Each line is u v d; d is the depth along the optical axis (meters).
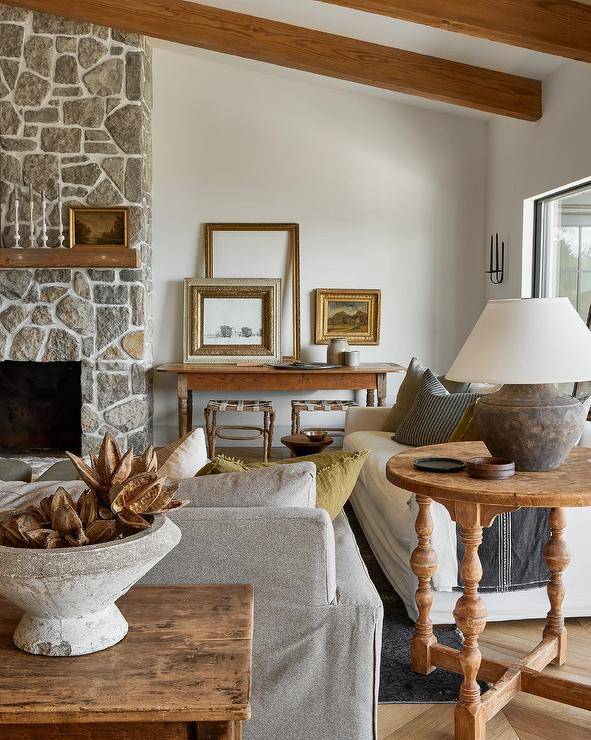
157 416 6.17
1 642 1.23
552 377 1.87
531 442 1.99
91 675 1.12
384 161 6.06
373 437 4.19
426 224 6.11
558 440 1.99
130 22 4.89
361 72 4.82
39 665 1.15
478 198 6.08
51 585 1.10
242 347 5.99
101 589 1.15
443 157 6.06
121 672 1.13
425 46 4.70
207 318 6.01
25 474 3.47
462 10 3.50
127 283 5.50
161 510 1.25
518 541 2.60
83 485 1.82
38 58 5.44
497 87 4.81
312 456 2.27
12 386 5.86
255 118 6.02
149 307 5.88
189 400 5.85
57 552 1.10
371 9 3.52
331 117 6.04
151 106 5.95
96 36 5.43
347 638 1.72
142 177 5.55
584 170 4.21
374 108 6.04
